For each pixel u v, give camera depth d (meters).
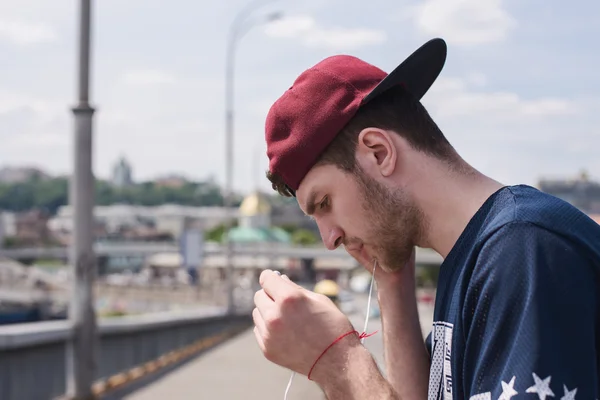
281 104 1.39
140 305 77.06
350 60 1.41
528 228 1.15
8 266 92.69
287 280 1.39
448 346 1.26
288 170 1.37
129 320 12.16
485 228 1.23
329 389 1.29
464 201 1.29
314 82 1.37
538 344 1.07
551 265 1.12
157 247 134.12
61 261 169.12
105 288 83.25
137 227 182.62
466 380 1.18
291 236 143.25
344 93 1.34
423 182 1.32
